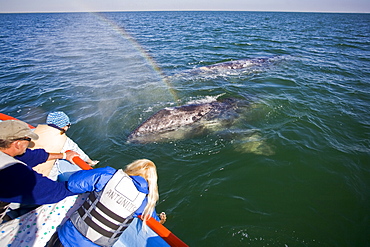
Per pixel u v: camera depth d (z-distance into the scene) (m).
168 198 4.85
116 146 6.47
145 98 9.70
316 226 4.29
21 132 2.53
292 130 7.23
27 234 2.77
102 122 7.68
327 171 5.64
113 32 33.91
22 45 21.81
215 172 5.55
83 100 9.40
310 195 4.96
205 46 20.78
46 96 9.73
